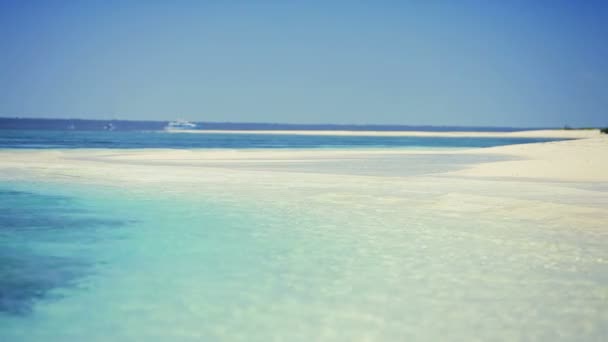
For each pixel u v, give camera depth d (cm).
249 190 1594
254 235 1021
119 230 1067
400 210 1273
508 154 3434
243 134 10969
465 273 784
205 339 555
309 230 1063
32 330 580
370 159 2962
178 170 2180
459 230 1061
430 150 4153
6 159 2717
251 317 615
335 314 624
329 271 793
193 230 1066
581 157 2638
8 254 889
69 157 2914
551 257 870
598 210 1258
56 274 782
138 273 785
